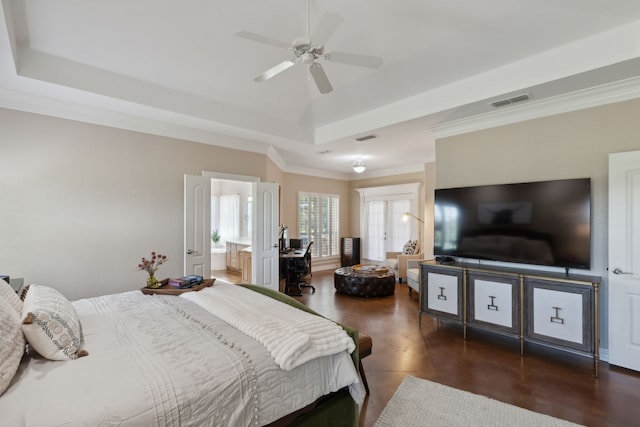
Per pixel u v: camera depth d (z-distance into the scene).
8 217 3.13
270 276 5.08
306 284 6.03
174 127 4.11
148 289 2.60
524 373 2.74
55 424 0.98
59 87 2.95
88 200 3.55
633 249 2.76
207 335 1.67
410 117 3.83
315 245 7.99
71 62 2.96
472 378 2.66
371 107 4.19
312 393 1.57
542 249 3.21
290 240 6.99
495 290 3.26
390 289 5.45
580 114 3.10
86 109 3.47
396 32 2.69
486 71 3.18
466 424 2.06
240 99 3.95
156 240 4.03
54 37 2.65
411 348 3.27
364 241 8.31
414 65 3.14
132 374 1.26
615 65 2.48
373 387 2.52
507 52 2.85
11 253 3.14
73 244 3.46
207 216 4.38
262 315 1.90
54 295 1.81
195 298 2.32
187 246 4.16
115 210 3.73
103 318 1.94
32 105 3.20
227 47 2.98
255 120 4.35
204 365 1.36
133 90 3.33
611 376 2.68
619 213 2.82
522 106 3.36
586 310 2.73
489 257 3.58
